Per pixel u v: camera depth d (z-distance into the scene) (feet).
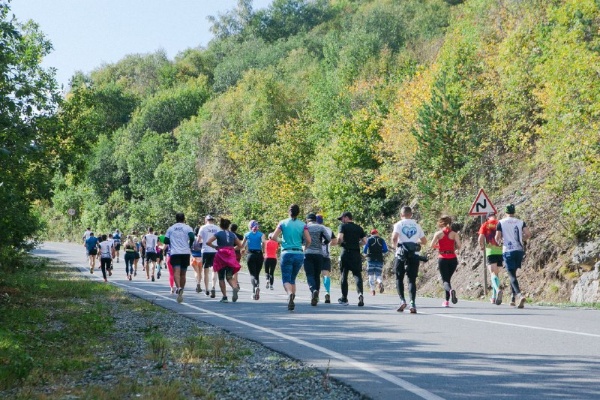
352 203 172.65
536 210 119.34
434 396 33.60
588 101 98.89
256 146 262.47
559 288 102.53
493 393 33.99
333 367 42.24
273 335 57.52
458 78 155.02
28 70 110.93
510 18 157.28
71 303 91.50
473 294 118.01
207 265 104.47
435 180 148.46
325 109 236.22
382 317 69.97
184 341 55.06
